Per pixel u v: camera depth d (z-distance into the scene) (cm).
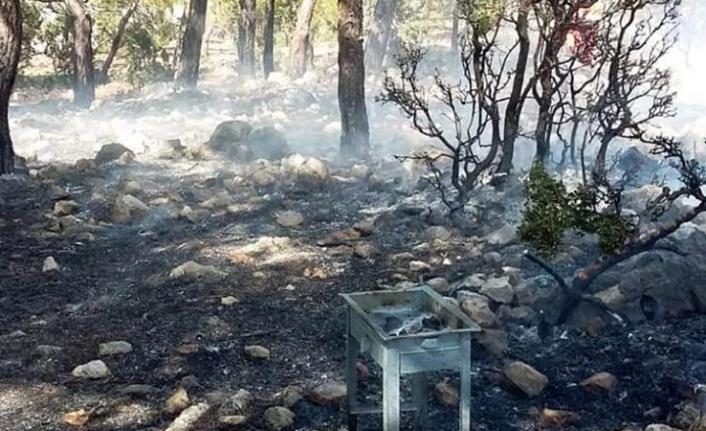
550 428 359
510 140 686
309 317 479
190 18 1823
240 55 2338
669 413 364
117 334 461
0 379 409
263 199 740
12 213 713
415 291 354
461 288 473
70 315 494
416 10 2391
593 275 438
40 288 539
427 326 329
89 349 443
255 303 500
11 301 516
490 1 646
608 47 825
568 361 412
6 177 840
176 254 595
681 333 433
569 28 653
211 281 537
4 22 834
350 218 682
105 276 561
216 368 419
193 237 638
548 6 653
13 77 855
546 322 441
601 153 624
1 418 372
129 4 2272
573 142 713
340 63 939
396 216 661
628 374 398
